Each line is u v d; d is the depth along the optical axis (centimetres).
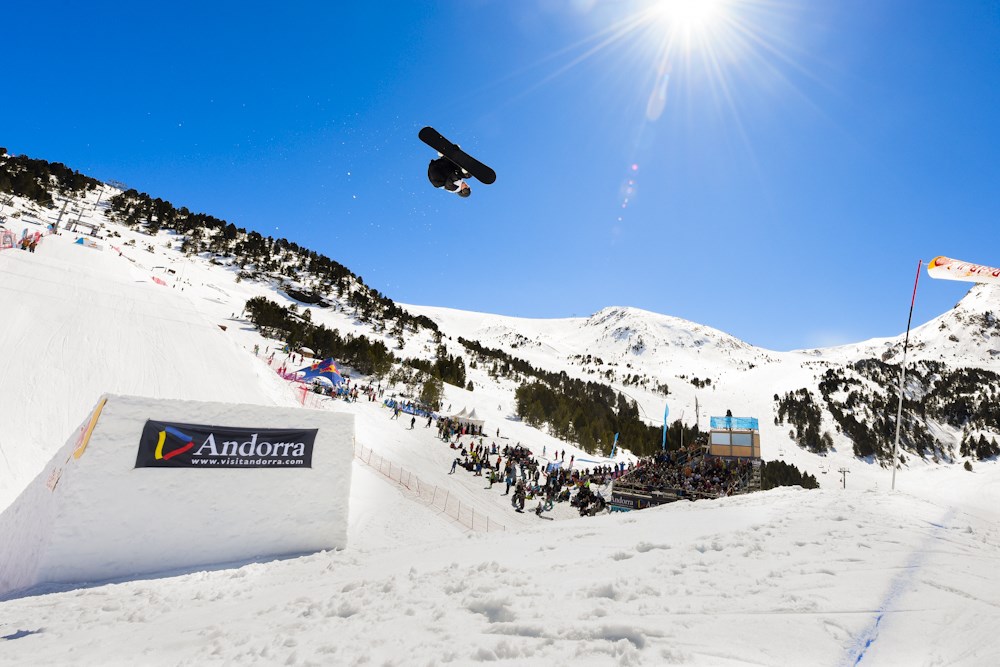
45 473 1170
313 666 327
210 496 1138
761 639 319
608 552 622
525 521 2336
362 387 4772
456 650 326
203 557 1101
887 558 515
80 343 2477
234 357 3284
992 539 645
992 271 1177
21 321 2486
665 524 838
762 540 613
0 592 1047
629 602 399
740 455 3253
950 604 379
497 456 3412
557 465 3953
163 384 2372
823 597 395
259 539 1178
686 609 375
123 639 464
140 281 5144
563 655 307
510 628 358
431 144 553
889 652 300
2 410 1727
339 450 1341
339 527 1295
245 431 1212
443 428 3725
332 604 478
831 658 293
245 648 382
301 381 3916
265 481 1215
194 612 564
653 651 303
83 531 982
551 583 470
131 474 1055
